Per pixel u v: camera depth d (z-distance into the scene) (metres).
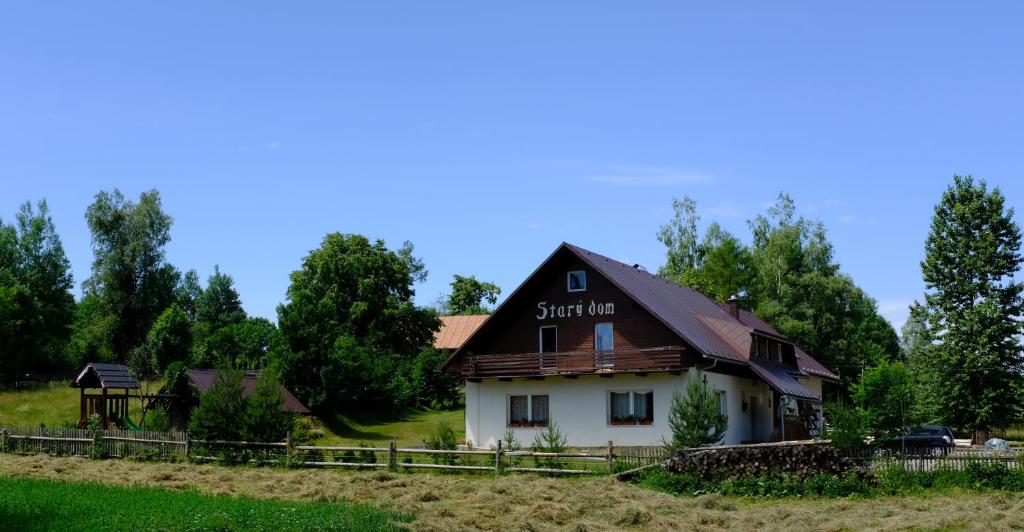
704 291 77.00
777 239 73.81
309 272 80.81
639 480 28.19
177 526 17.39
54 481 25.48
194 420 35.62
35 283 82.62
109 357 82.50
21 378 71.31
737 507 24.05
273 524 18.16
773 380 42.22
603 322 41.62
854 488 25.44
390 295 80.19
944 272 49.62
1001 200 49.22
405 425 63.03
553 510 21.83
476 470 30.78
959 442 49.97
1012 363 47.97
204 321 109.94
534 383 41.94
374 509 20.92
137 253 85.19
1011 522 19.84
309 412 54.94
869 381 31.62
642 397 40.00
